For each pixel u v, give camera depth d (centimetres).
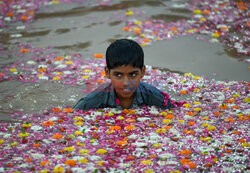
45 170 442
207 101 668
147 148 505
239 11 1168
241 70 807
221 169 452
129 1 1233
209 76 780
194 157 482
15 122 594
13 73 786
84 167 453
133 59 559
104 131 557
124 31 1007
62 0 1264
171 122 586
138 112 622
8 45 939
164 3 1213
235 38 977
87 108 633
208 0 1252
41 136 543
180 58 863
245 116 591
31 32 1020
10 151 498
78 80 761
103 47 920
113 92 626
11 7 1214
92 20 1085
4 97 683
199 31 1017
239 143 514
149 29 1021
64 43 947
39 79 762
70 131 558
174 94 699
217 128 561
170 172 443
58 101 673
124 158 479
